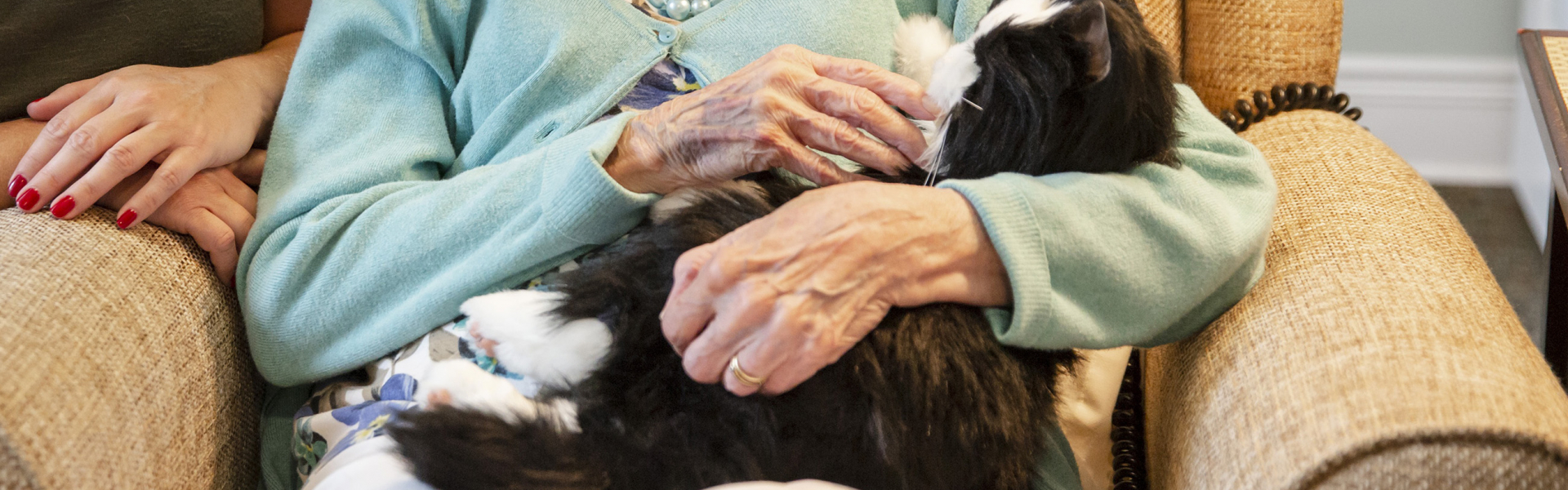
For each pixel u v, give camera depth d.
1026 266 0.64
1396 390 0.60
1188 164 0.78
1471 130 2.02
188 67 1.02
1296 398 0.63
